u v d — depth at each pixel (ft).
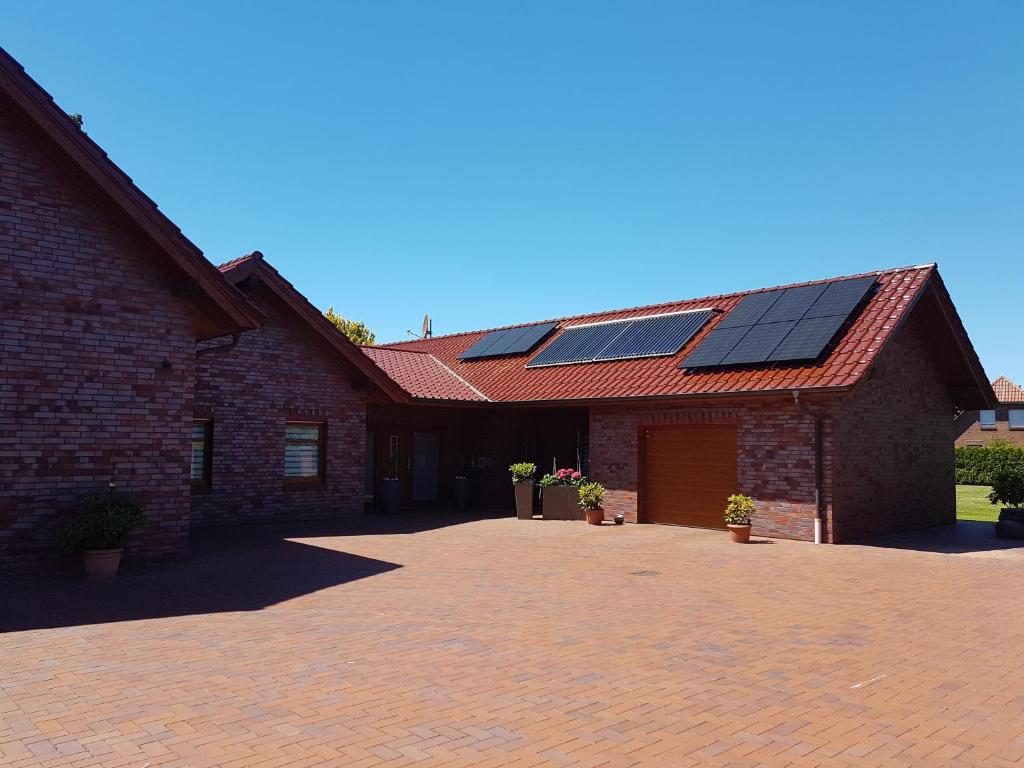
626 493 57.88
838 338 50.21
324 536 48.32
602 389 58.85
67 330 33.99
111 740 15.19
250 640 23.08
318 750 14.89
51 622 25.04
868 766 14.69
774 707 17.90
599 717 17.04
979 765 14.82
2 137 32.68
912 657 22.34
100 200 34.99
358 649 22.27
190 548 41.50
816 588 32.96
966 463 123.44
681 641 23.79
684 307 68.85
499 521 59.00
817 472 47.37
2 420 32.24
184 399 37.42
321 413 57.77
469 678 19.69
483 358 78.43
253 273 52.90
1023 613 28.45
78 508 33.58
